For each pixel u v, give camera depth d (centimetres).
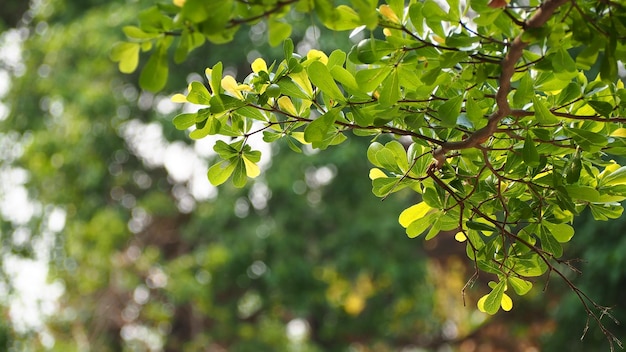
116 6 1046
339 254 1052
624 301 841
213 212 1041
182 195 1134
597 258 804
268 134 254
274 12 177
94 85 1029
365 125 238
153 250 1056
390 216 1050
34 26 1166
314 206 1066
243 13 177
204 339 1070
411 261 1062
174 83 1049
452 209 261
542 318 1091
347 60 239
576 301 838
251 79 242
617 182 257
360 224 1036
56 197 1026
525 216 255
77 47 1041
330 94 233
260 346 1074
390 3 213
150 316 998
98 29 1016
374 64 223
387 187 259
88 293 1012
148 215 1110
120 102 1034
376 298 1134
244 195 1046
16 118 1059
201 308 1044
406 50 215
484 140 238
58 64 1042
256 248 1046
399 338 1185
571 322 859
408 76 221
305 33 1005
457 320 1201
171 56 1044
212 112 240
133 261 1027
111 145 1044
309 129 234
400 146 256
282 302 1081
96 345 1001
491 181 265
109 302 1015
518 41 207
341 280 1115
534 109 222
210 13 172
